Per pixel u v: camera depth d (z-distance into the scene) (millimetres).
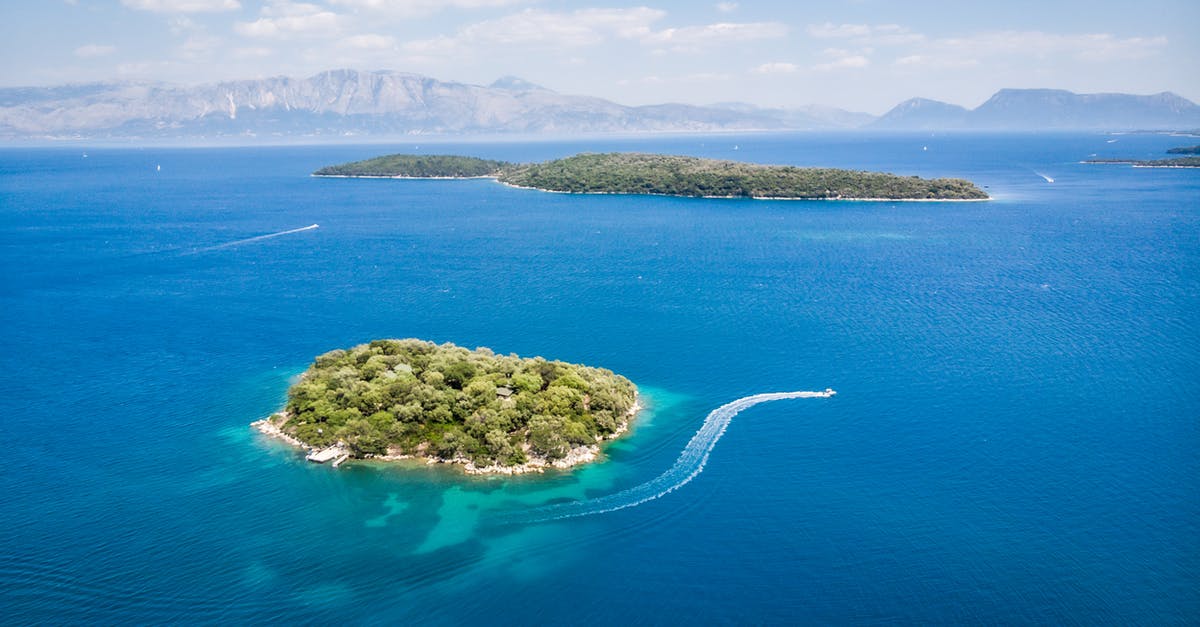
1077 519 123188
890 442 150500
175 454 146000
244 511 126438
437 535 119625
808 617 101500
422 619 102125
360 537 119375
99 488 134125
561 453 140250
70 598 105688
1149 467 139375
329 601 105438
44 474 139125
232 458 143875
